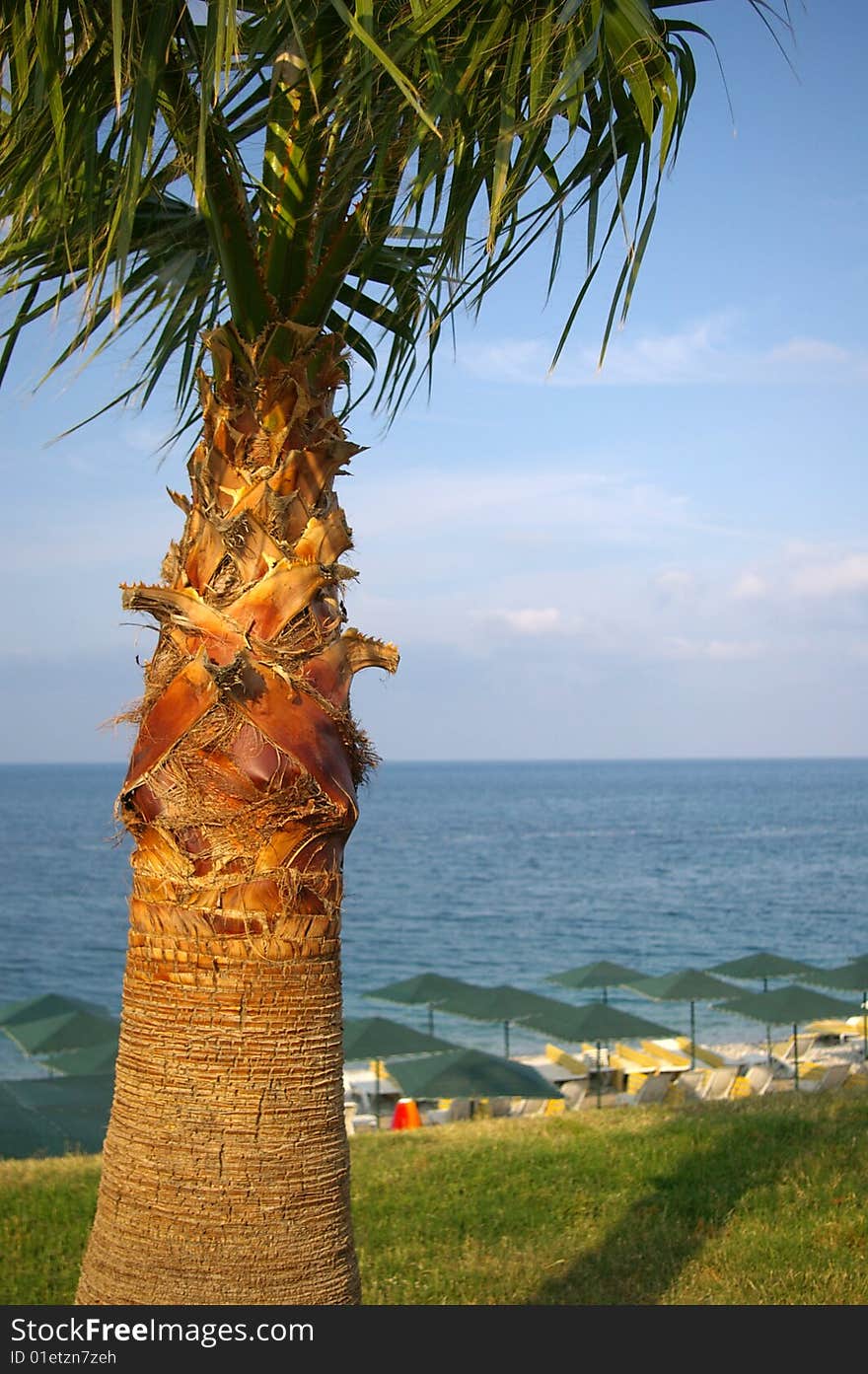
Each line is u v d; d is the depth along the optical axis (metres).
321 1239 3.69
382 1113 24.42
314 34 3.71
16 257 4.13
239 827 3.69
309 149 3.87
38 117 3.38
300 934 3.72
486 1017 24.64
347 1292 3.72
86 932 58.88
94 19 3.58
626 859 93.62
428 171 3.22
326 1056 3.77
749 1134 10.75
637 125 3.63
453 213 3.56
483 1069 20.95
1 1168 12.20
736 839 111.75
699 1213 8.55
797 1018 24.33
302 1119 3.69
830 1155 9.66
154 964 3.71
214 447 3.99
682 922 60.66
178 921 3.68
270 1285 3.60
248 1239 3.60
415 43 3.13
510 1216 9.05
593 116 3.81
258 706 3.73
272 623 3.81
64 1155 15.58
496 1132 13.29
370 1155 11.96
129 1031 3.75
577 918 62.31
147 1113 3.67
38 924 61.59
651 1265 7.49
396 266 4.52
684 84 3.79
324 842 3.80
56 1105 17.41
